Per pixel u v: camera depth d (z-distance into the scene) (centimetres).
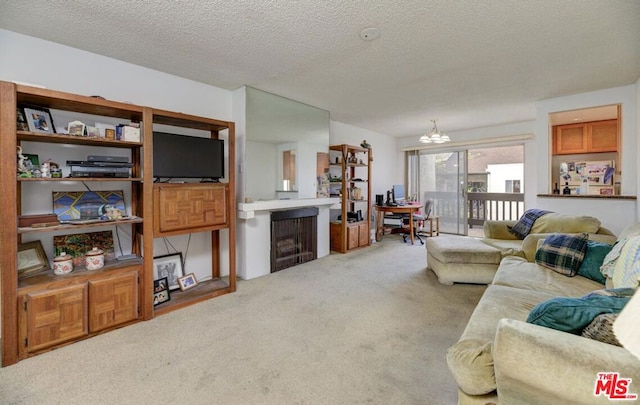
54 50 229
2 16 192
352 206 539
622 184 336
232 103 348
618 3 178
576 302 105
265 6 182
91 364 176
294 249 395
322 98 379
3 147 174
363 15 192
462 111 446
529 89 343
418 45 234
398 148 689
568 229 294
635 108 325
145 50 242
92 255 217
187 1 177
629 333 58
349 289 302
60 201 229
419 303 266
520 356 97
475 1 177
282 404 144
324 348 193
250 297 281
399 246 513
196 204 267
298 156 399
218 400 146
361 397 148
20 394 150
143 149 233
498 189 779
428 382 159
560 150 494
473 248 314
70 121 235
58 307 192
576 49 242
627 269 161
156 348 193
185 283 292
